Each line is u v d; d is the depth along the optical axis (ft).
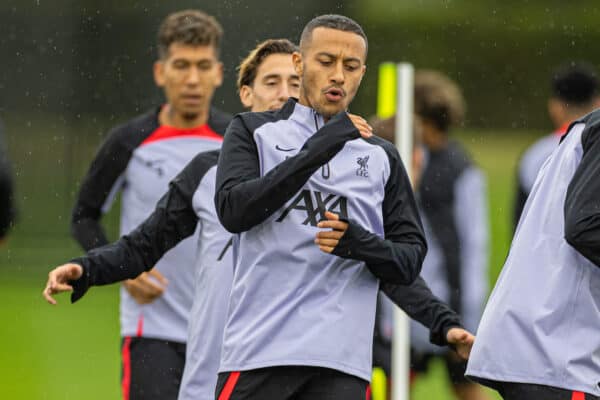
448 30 360.48
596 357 52.16
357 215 54.08
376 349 88.94
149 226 60.90
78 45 248.73
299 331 52.49
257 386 52.85
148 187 76.89
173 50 76.38
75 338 148.87
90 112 245.24
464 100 364.58
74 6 249.55
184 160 76.79
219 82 78.74
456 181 104.12
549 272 52.75
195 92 76.13
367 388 53.88
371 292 54.19
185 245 73.46
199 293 62.80
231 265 61.31
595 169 51.01
